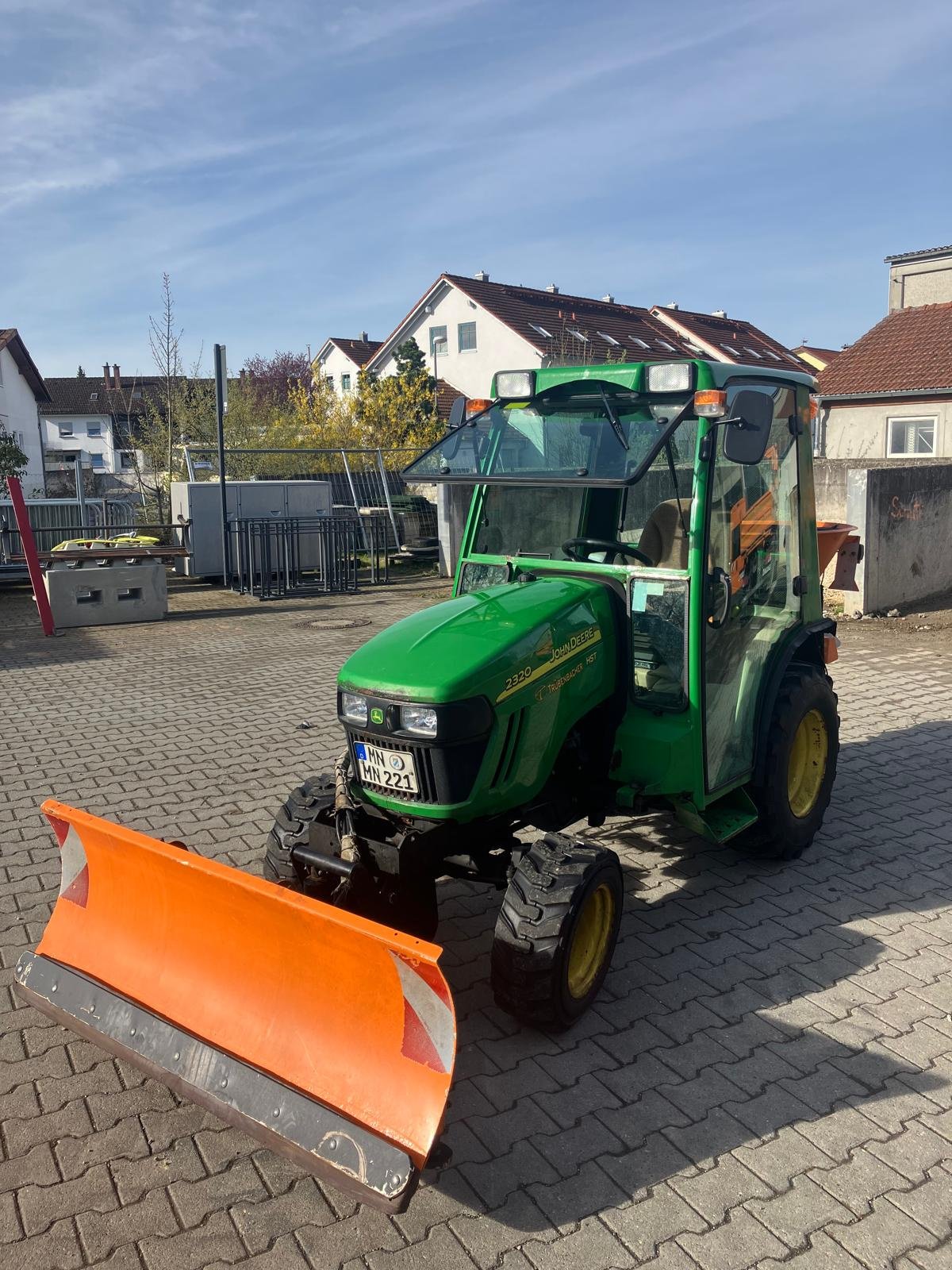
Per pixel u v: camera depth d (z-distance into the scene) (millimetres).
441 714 3652
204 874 3213
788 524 5273
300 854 4000
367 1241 2910
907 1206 3000
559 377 4535
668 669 4422
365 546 19188
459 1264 2820
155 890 3553
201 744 7688
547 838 3998
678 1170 3164
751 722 4945
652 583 4406
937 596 13195
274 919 3162
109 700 9109
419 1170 2766
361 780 4023
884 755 7148
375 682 3811
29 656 11219
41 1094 3584
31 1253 2873
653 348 39750
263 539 15250
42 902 5008
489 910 4926
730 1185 3096
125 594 13242
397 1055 2975
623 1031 3930
